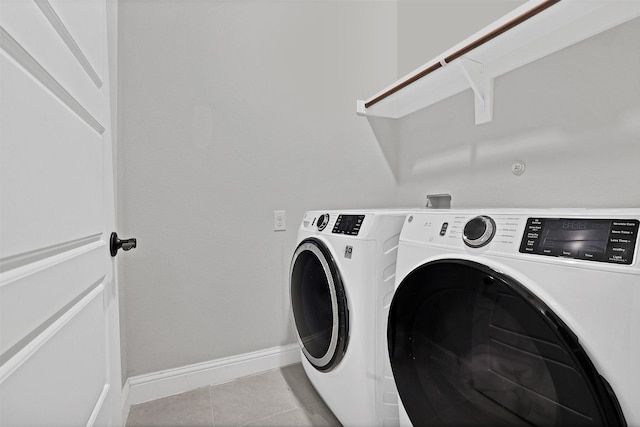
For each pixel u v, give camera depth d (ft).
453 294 2.72
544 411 2.09
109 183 3.07
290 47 6.16
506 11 5.07
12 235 1.42
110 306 3.03
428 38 6.62
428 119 6.67
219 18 5.50
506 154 5.14
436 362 2.93
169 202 5.15
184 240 5.28
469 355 2.63
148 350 5.07
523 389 2.22
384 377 3.65
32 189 1.61
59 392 1.88
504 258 2.32
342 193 6.77
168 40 5.11
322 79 6.51
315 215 5.03
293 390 5.35
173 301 5.23
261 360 5.94
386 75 7.30
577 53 4.23
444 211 3.19
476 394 2.59
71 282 2.07
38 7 1.69
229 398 5.13
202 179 5.40
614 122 3.86
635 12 3.61
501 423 2.40
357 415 3.76
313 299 4.60
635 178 3.68
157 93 5.03
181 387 5.28
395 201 7.48
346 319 3.82
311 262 4.66
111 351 3.05
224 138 5.56
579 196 4.20
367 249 3.61
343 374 3.99
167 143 5.12
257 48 5.84
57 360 1.86
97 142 2.70
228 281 5.65
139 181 4.92
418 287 2.98
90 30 2.55
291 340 6.26
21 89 1.51
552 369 2.01
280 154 6.07
